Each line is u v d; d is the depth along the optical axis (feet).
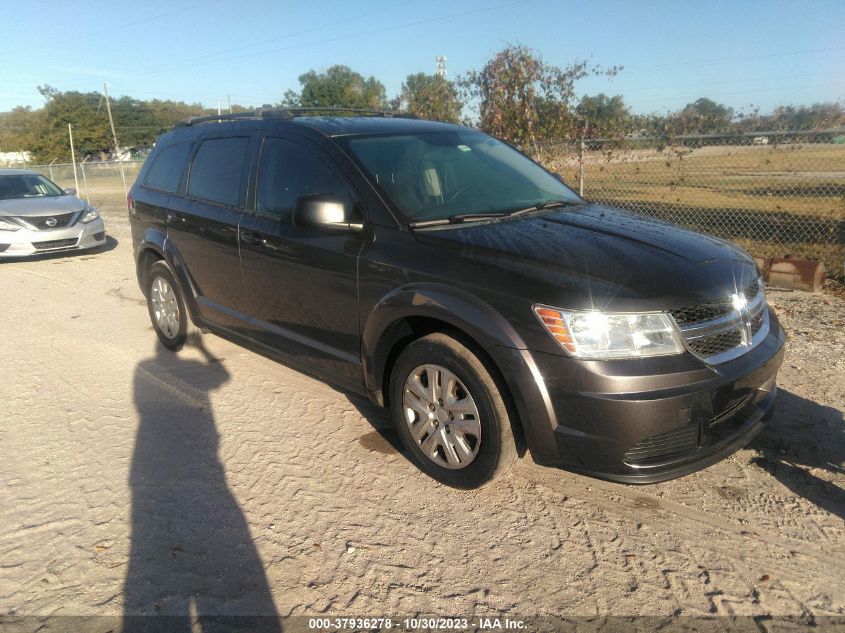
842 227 30.25
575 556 9.27
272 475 11.48
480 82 34.30
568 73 32.17
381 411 14.06
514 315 9.36
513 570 8.99
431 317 10.22
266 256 13.41
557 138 32.24
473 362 9.91
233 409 14.28
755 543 9.49
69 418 13.92
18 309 23.49
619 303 8.93
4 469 11.78
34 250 32.53
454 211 11.86
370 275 11.19
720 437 9.78
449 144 13.96
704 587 8.63
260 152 14.10
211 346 18.54
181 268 16.53
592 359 8.89
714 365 9.28
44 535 9.81
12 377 16.43
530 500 10.66
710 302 9.40
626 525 9.97
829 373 15.42
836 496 10.57
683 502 10.53
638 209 32.60
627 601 8.39
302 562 9.14
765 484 10.95
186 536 9.74
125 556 9.30
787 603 8.32
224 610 8.23
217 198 15.17
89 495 10.89
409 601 8.39
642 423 8.79
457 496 10.78
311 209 11.17
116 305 23.82
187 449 12.48
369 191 11.60
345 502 10.62
